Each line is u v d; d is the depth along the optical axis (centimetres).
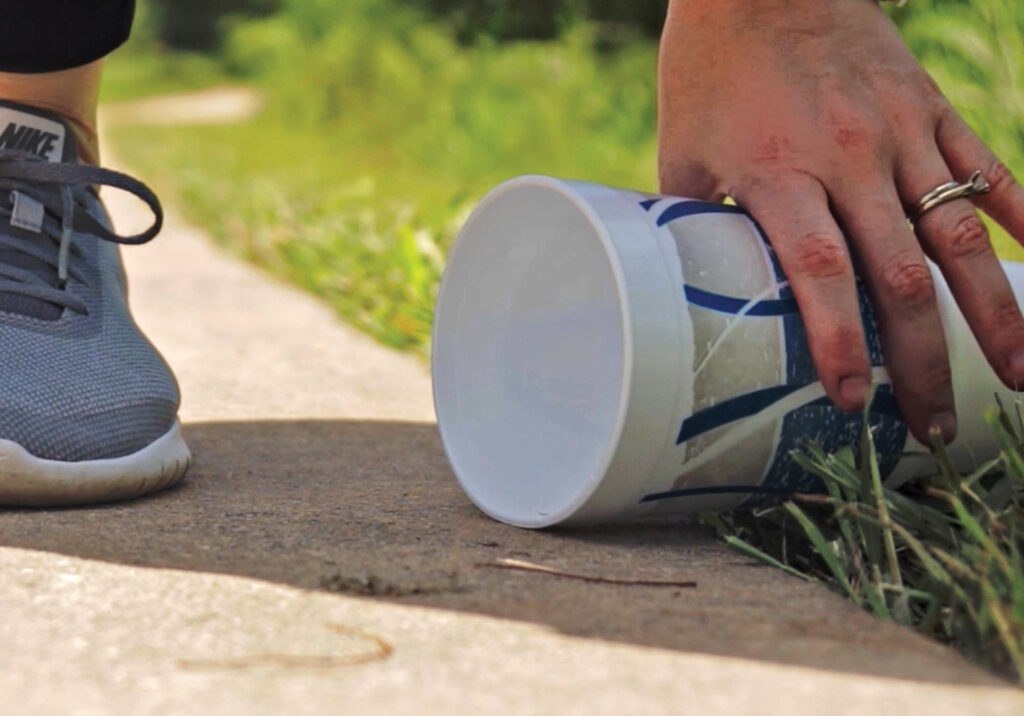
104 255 179
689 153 155
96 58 172
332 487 168
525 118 710
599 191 142
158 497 161
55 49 166
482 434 158
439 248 366
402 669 99
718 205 146
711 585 125
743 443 138
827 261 137
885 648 105
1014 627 102
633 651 104
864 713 91
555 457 147
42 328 161
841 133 143
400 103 912
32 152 170
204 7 2670
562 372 152
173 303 352
